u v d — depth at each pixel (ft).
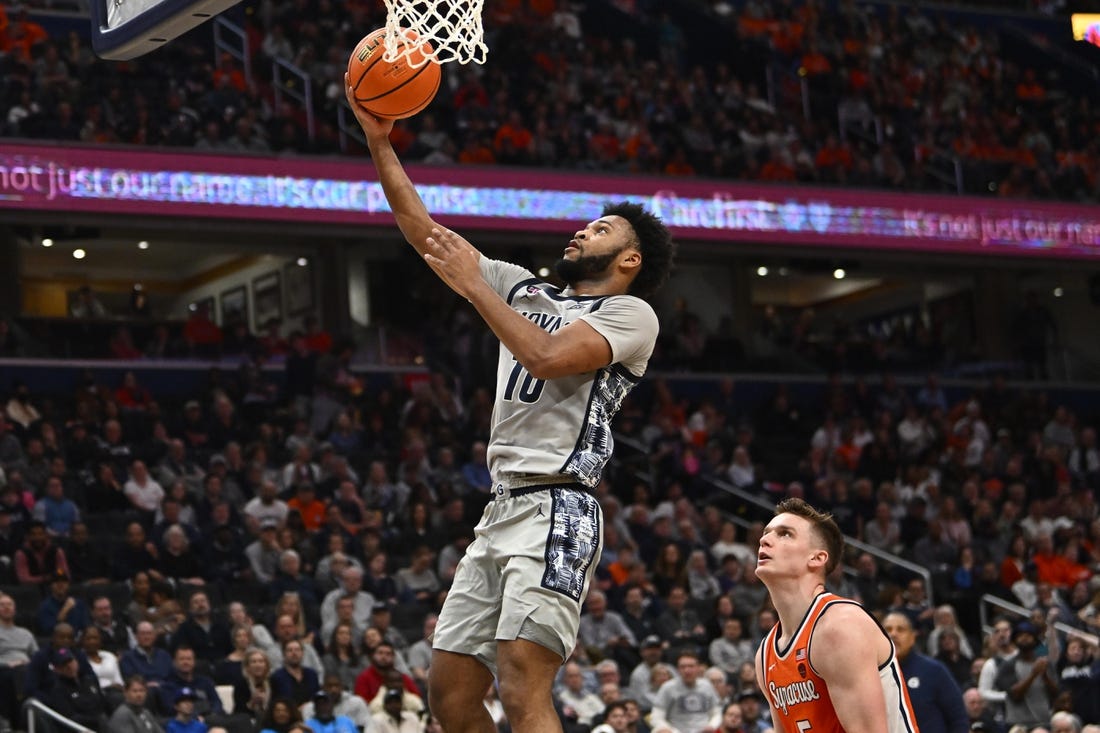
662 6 127.85
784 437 105.60
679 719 59.72
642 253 21.88
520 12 117.50
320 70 102.68
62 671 54.44
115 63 96.58
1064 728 55.88
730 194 103.71
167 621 61.31
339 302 110.11
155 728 53.26
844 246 106.22
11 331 95.71
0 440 76.02
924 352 119.44
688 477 90.68
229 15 104.88
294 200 92.99
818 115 119.85
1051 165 125.70
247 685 57.77
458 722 21.22
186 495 72.84
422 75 21.11
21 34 97.60
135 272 113.09
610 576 74.13
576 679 59.72
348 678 60.59
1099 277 127.65
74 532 68.39
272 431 84.69
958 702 35.17
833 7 134.21
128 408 85.87
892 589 65.51
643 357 21.17
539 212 98.22
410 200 21.76
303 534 71.87
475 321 104.27
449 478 83.97
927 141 121.90
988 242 110.63
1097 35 137.28
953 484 97.30
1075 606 80.28
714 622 70.59
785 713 23.02
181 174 89.97
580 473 20.61
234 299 115.44
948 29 133.90
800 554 22.93
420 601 69.62
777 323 120.37
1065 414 109.09
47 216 86.79
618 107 109.91
